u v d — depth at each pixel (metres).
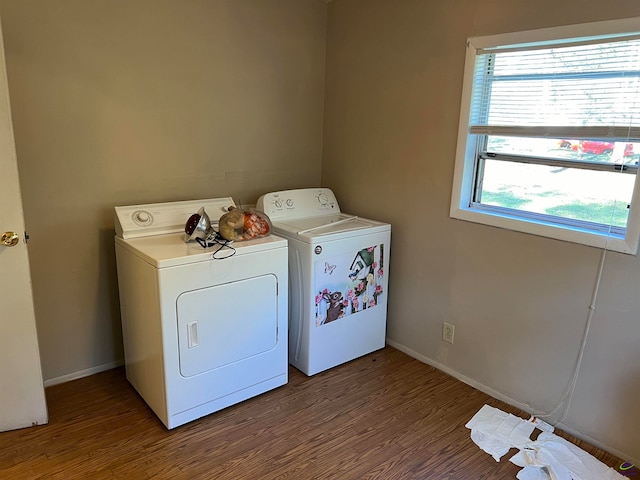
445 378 2.71
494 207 2.47
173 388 2.14
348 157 3.17
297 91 3.13
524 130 2.21
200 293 2.13
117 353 2.73
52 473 1.89
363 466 1.98
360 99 3.00
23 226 1.97
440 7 2.45
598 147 2.04
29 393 2.13
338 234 2.60
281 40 2.98
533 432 2.24
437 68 2.52
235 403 2.39
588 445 2.16
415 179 2.74
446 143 2.54
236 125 2.90
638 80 1.85
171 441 2.11
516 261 2.32
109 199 2.51
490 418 2.33
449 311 2.69
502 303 2.42
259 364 2.44
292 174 3.25
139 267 2.15
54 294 2.45
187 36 2.59
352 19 2.96
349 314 2.78
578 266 2.09
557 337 2.22
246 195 3.05
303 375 2.71
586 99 2.01
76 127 2.33
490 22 2.25
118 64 2.39
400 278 2.95
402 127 2.76
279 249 2.37
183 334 2.12
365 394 2.53
